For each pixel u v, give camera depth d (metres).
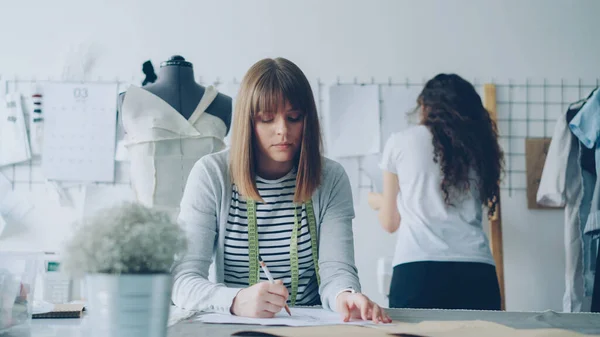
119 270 0.67
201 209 1.28
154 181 2.08
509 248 2.74
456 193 1.96
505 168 2.77
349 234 1.34
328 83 2.80
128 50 2.82
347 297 1.09
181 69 2.17
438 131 2.00
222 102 2.24
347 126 2.79
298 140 1.30
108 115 2.81
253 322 1.01
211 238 1.29
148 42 2.82
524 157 2.78
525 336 0.89
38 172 2.80
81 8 2.85
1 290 0.82
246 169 1.28
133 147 2.12
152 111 2.10
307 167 1.29
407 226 1.98
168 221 0.71
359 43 2.82
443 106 2.04
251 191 1.28
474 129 2.03
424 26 2.82
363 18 2.82
